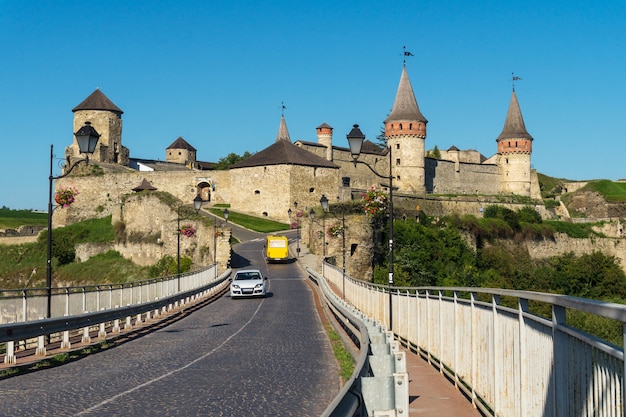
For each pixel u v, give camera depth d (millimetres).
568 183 165250
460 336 13891
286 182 104250
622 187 156250
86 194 108500
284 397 12195
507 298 12961
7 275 87688
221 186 110875
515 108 135625
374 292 28828
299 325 25500
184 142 159750
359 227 69438
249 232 89750
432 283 75562
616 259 113375
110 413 10867
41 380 14328
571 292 92250
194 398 12109
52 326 17844
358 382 7504
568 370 7223
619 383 5809
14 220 126938
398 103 118438
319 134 125812
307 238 79875
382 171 119125
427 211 107000
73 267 84875
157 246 77312
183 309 32625
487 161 138000
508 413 10023
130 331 23719
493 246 97562
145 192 82062
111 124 119375
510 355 9953
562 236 109812
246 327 25141
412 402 12758
